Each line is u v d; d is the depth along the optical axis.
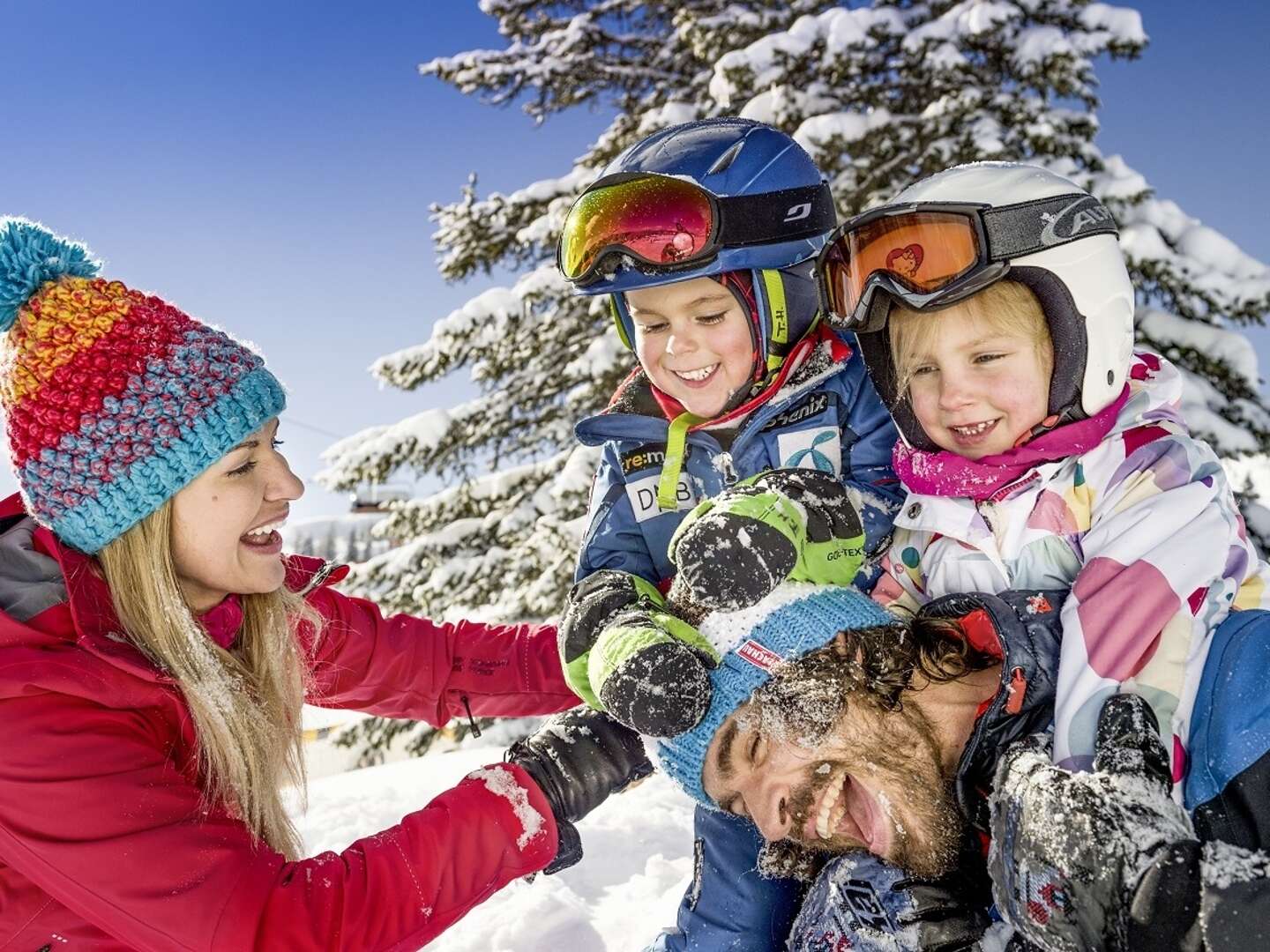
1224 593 1.30
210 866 1.31
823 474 1.45
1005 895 1.15
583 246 1.72
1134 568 1.28
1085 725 1.22
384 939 1.34
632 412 1.88
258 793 1.53
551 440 10.09
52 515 1.43
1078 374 1.37
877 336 1.54
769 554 1.28
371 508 17.67
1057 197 1.35
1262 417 7.95
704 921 1.68
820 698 1.33
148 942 1.28
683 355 1.72
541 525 8.55
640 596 1.56
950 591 1.52
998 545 1.46
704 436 1.79
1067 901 1.07
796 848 1.58
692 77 11.41
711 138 1.73
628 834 2.84
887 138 8.55
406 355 9.99
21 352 1.42
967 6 8.74
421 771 4.42
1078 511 1.40
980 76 8.91
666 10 11.45
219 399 1.46
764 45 8.65
